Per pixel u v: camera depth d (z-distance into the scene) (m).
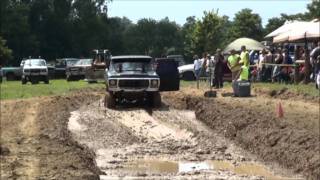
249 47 98.50
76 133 44.81
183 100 62.50
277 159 34.72
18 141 37.97
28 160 29.89
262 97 59.25
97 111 57.19
